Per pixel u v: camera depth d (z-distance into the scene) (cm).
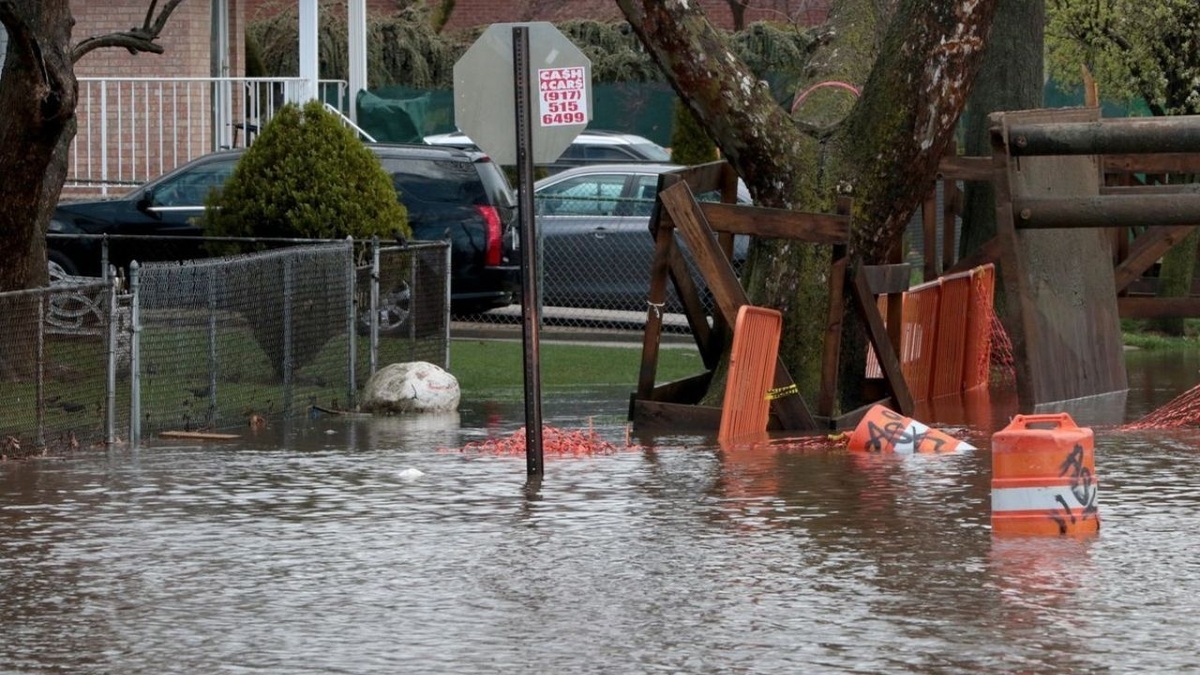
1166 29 5975
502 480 2511
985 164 4109
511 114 2528
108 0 5603
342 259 3569
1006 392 3844
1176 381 3912
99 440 2942
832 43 3631
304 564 1925
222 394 3400
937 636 1588
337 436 3053
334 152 3912
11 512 2256
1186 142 2966
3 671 1502
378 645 1576
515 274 4916
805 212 3091
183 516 2223
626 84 7938
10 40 3312
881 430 2838
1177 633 1590
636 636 1600
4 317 3225
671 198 3086
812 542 2028
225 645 1581
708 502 2308
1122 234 4328
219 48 5891
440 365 3906
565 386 3894
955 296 3772
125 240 4775
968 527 2119
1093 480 2077
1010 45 4481
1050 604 1708
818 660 1512
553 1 10038
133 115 5394
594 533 2091
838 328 3125
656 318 3197
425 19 8562
